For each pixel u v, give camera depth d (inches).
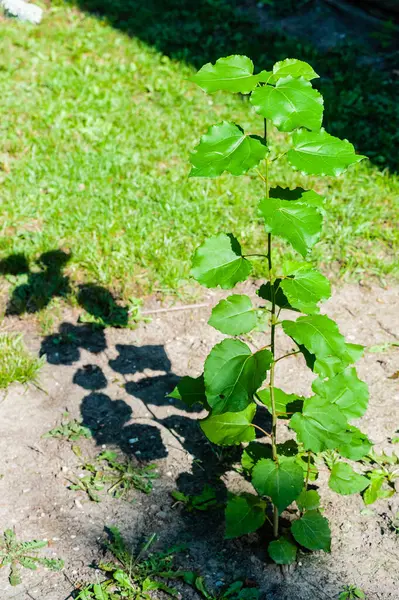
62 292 78.7
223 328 46.6
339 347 45.5
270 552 52.1
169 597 51.3
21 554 54.1
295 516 56.7
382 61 126.9
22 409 66.3
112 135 103.5
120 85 116.1
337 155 42.1
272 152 101.3
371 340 74.5
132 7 142.5
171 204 90.0
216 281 45.8
